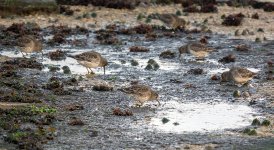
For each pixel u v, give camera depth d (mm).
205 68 61531
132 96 50875
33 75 57500
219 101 50250
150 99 48781
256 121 44438
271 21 85188
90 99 50312
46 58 64812
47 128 43031
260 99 50875
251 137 41938
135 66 61688
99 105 48781
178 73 59219
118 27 80938
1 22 80938
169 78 57312
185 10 90250
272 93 52531
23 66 60156
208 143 40656
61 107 48031
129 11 89625
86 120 45062
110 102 49625
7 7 83938
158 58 65375
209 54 67250
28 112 45875
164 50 69125
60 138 41156
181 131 43031
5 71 57812
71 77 57188
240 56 66438
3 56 64188
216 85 55094
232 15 84688
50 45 70812
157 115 46531
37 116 45562
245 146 40156
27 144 39500
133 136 41812
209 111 47625
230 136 42062
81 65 62000
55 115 45938
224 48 70062
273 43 72688
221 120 45500
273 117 46250
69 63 63000
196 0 97188
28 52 64562
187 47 64375
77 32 77375
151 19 85438
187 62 63844
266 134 42594
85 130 42812
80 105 48125
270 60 64625
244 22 83875
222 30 79688
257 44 72125
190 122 45031
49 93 51719
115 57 65562
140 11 89875
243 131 43031
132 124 44344
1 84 53250
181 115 46625
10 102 48812
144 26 78688
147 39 74750
